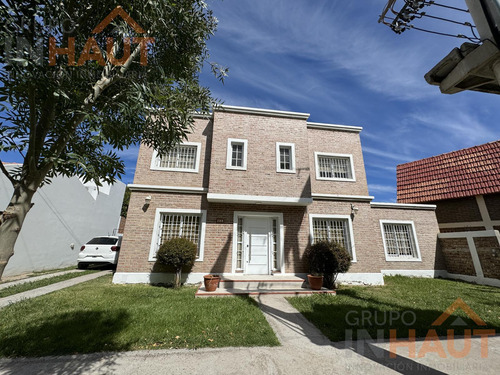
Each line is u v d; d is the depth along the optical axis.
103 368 2.77
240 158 9.09
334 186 9.85
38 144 2.25
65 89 2.57
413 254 10.59
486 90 2.67
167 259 7.06
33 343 3.22
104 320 4.07
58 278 8.18
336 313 4.98
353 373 2.83
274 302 5.89
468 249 9.63
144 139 4.50
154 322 4.07
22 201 2.03
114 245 10.55
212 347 3.37
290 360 3.11
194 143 9.31
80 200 12.38
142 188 8.32
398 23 3.74
